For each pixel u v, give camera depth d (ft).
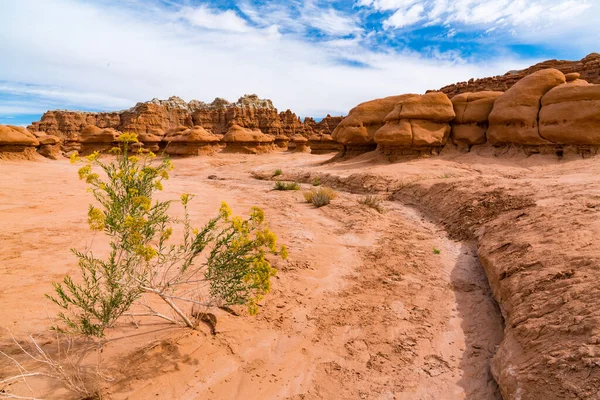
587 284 13.33
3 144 90.53
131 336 13.88
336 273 22.35
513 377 11.28
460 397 11.98
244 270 12.85
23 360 12.04
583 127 60.64
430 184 46.93
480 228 28.78
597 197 25.61
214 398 11.45
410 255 25.86
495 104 76.18
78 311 15.25
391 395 12.07
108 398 10.78
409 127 78.18
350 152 97.81
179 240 26.37
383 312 17.56
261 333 15.26
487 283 20.95
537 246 18.94
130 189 11.99
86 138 156.66
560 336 11.59
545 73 69.56
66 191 49.93
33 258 22.12
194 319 15.30
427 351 14.53
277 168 96.63
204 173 101.71
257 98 301.63
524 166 62.49
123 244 11.56
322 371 13.16
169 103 277.03
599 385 9.17
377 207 42.04
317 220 36.76
